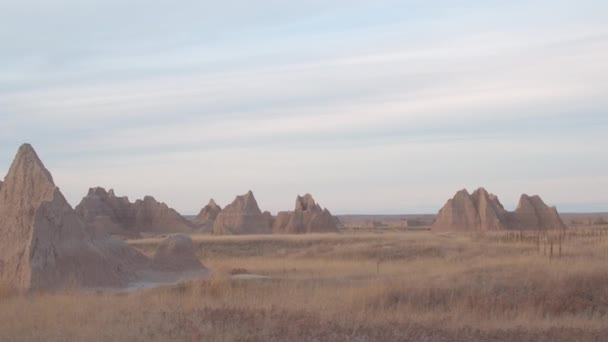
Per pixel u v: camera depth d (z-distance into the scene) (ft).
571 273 75.41
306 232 287.07
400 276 92.79
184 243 122.42
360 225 483.92
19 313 58.03
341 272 110.73
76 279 92.02
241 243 191.52
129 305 62.28
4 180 102.27
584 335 50.24
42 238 93.04
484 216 291.99
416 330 50.11
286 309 58.95
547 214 299.17
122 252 112.47
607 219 529.04
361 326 50.88
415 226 447.01
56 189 99.66
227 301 66.69
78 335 46.42
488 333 50.19
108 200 312.50
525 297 68.08
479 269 92.07
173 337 45.19
